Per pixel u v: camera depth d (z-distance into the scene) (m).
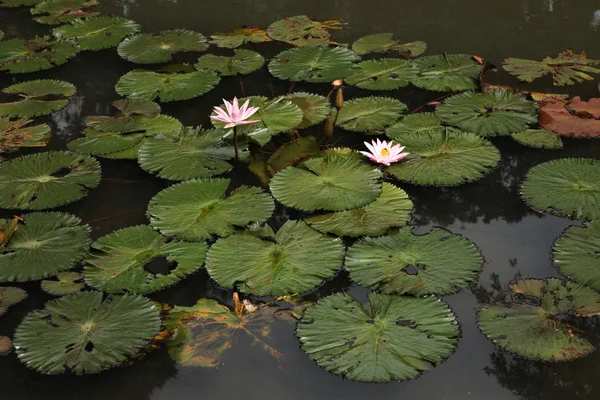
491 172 3.62
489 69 4.42
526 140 3.78
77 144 3.90
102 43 5.21
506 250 3.07
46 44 5.21
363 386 2.43
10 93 4.57
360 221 3.13
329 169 3.48
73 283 2.90
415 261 2.88
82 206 3.47
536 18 5.38
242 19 5.63
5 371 2.55
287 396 2.41
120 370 2.53
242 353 2.58
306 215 3.30
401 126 3.93
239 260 2.94
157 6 6.00
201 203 3.30
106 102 4.50
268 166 3.65
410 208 3.23
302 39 5.04
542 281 2.80
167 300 2.84
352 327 2.59
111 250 3.04
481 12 5.54
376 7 5.76
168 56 4.93
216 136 3.86
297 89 4.52
